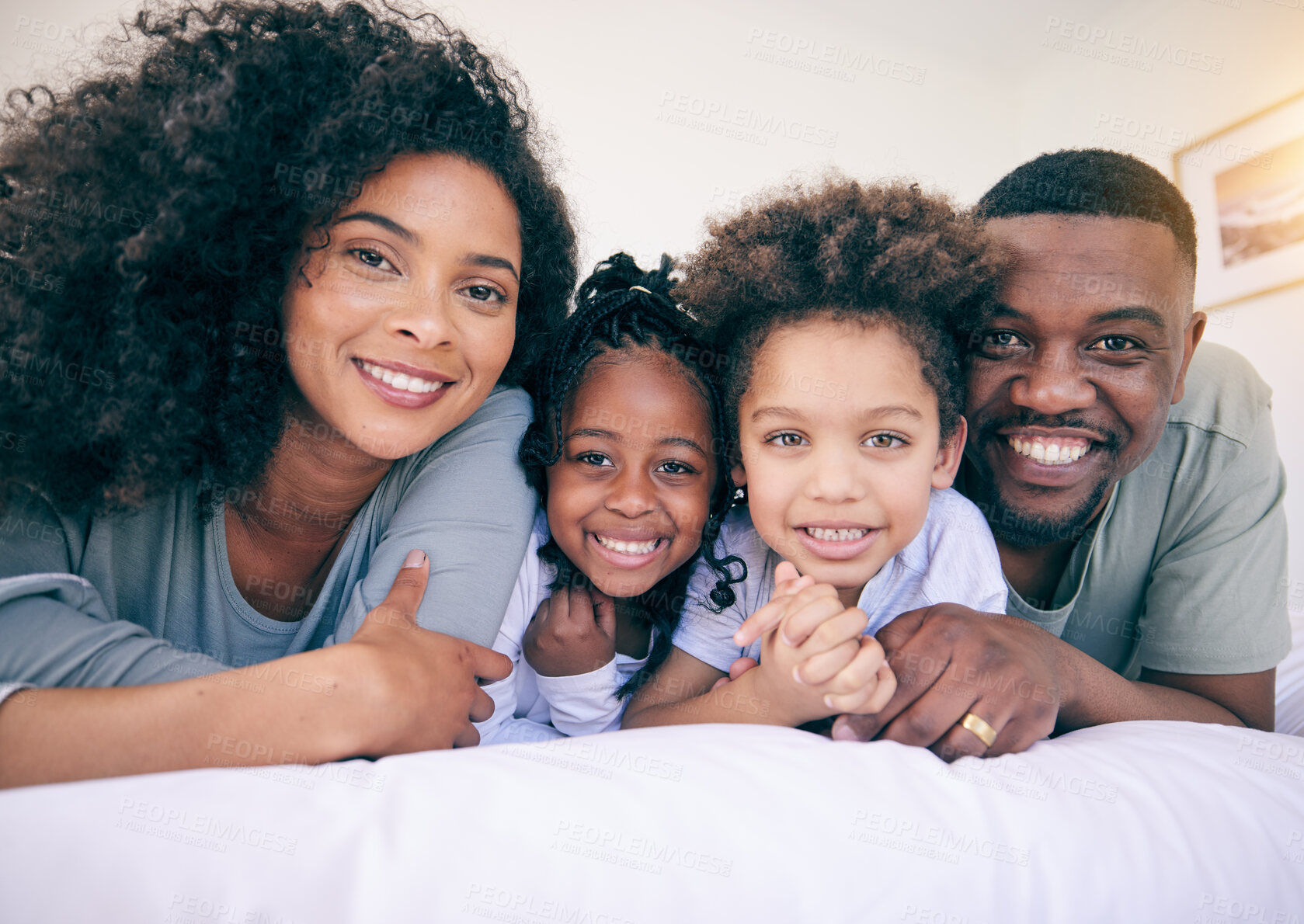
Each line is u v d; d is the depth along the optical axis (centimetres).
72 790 49
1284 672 152
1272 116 232
